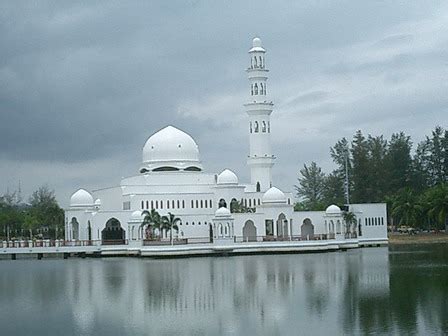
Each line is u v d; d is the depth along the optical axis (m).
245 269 133.75
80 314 84.25
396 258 151.25
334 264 140.00
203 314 81.44
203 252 181.38
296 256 174.88
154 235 193.50
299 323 74.31
